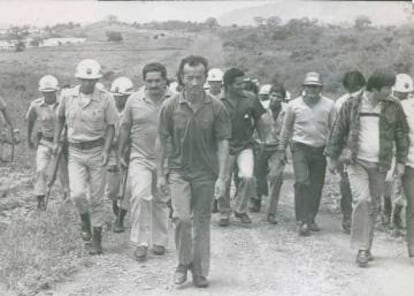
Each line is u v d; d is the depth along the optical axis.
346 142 7.09
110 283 6.27
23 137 13.48
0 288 6.01
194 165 6.08
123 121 7.22
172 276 6.51
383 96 6.80
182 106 6.00
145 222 7.04
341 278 6.48
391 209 8.54
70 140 7.16
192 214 6.57
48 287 6.11
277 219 9.17
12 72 14.96
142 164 7.13
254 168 9.63
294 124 8.38
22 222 8.01
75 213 8.74
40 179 9.06
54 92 9.16
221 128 6.09
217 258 7.17
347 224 8.39
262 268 6.81
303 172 8.23
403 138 6.93
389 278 6.48
